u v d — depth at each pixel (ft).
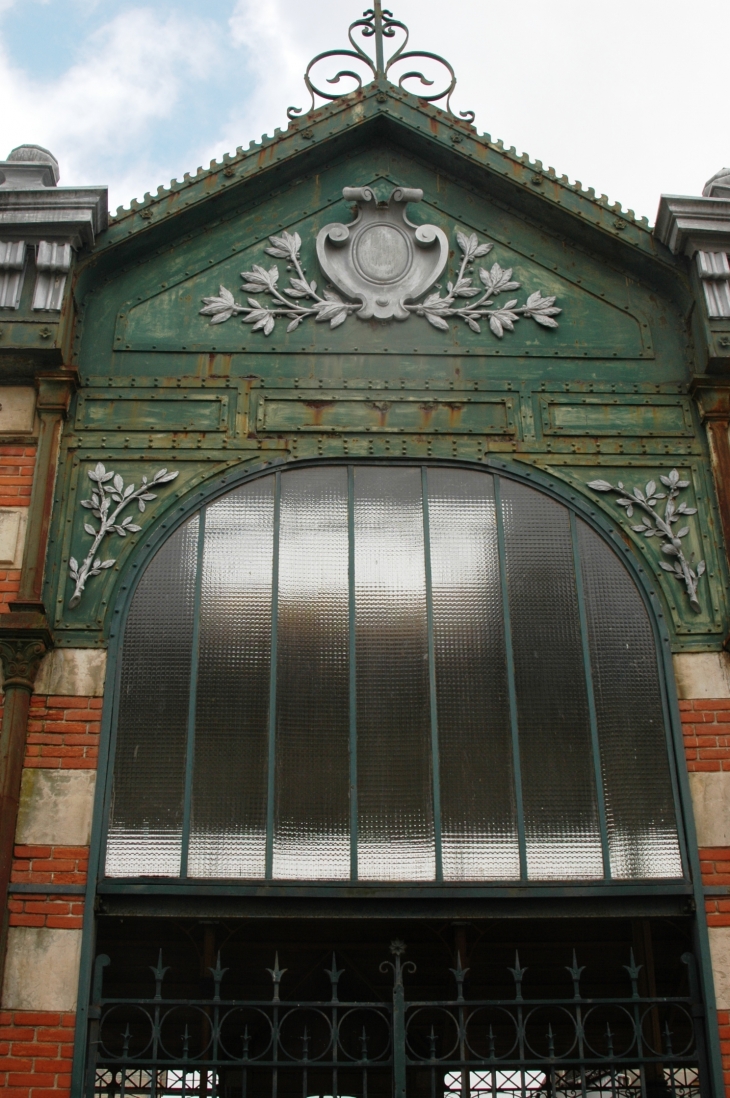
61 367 29.84
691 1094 25.55
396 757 26.48
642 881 25.32
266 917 24.90
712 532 29.22
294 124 33.45
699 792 26.27
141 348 30.99
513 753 26.58
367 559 28.55
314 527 28.91
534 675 27.43
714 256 31.42
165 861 25.18
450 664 27.45
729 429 30.25
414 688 27.20
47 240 30.66
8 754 25.40
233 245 32.65
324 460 29.71
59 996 23.66
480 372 31.12
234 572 28.30
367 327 31.55
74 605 27.58
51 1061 23.09
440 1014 31.83
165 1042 32.53
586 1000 24.02
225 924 27.53
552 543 29.01
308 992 31.53
